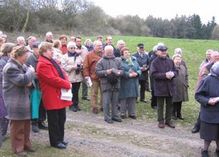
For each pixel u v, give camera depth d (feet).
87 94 45.24
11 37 105.19
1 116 21.04
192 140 32.30
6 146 25.25
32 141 27.17
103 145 28.60
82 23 131.23
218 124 26.76
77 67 38.45
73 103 39.40
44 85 25.14
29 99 24.40
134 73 37.42
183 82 38.29
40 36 112.06
